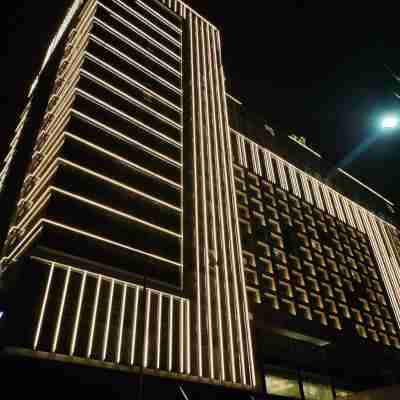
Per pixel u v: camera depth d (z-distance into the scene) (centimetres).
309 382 5631
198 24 8462
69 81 5853
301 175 8825
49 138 5491
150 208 5062
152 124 5916
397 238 10538
